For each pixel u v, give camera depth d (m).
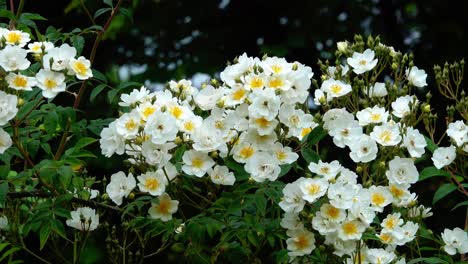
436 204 2.34
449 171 1.49
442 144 2.55
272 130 1.32
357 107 1.54
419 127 2.52
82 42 1.53
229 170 1.40
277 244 1.56
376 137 1.38
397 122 1.57
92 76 1.39
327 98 1.47
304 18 2.69
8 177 1.43
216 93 1.38
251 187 1.33
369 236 1.32
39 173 1.37
